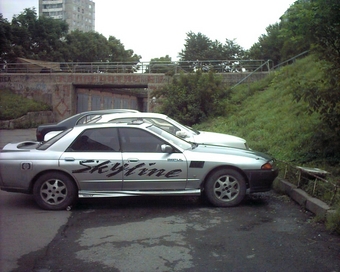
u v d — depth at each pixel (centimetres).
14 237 561
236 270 445
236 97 2245
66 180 694
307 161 917
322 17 816
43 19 4500
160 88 2266
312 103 838
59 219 647
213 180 703
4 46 4000
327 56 840
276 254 491
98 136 712
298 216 651
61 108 3259
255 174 704
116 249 511
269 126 1323
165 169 693
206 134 924
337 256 484
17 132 2633
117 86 3178
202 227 598
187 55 4309
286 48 2420
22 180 693
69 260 479
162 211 691
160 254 493
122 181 692
